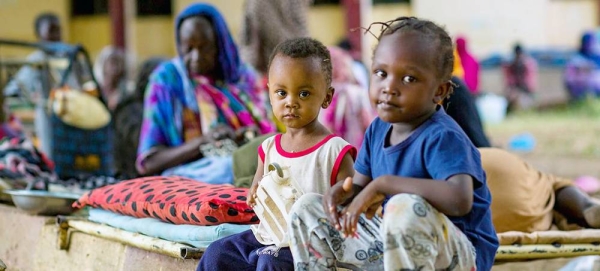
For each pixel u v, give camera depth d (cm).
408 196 292
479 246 322
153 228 414
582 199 475
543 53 2088
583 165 1154
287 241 337
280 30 705
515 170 464
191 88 586
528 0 2138
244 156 482
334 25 2075
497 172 460
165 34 2133
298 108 351
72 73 766
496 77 2069
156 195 423
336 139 356
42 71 736
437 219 294
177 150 564
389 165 316
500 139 1516
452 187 291
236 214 390
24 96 734
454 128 305
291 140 363
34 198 496
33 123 762
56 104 668
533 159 1234
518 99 2034
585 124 1731
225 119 586
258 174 371
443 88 311
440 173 296
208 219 389
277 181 340
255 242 360
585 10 2164
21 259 506
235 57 598
